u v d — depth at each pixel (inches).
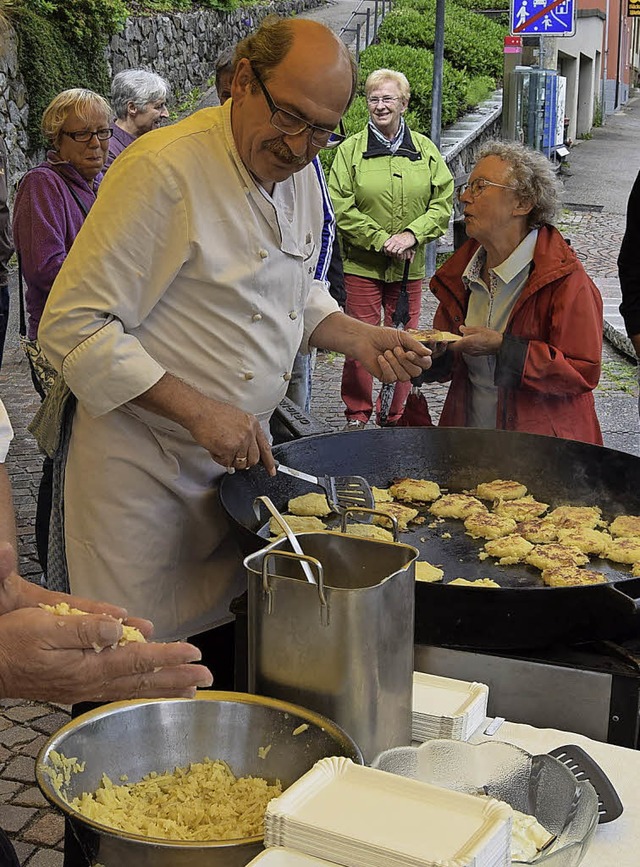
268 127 75.7
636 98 952.9
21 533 174.9
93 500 88.8
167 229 79.4
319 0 817.5
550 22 265.6
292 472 86.5
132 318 81.7
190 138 79.4
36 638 46.0
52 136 150.3
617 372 236.1
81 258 80.2
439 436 106.1
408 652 55.1
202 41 638.5
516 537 88.7
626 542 88.6
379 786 45.2
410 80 497.7
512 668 66.2
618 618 65.2
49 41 450.6
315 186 91.3
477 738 58.8
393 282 217.9
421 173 216.4
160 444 87.7
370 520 93.6
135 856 43.1
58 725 122.6
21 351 289.0
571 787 49.8
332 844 41.7
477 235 114.0
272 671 54.6
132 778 53.7
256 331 85.5
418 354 95.6
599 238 391.5
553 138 303.9
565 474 101.9
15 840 102.8
